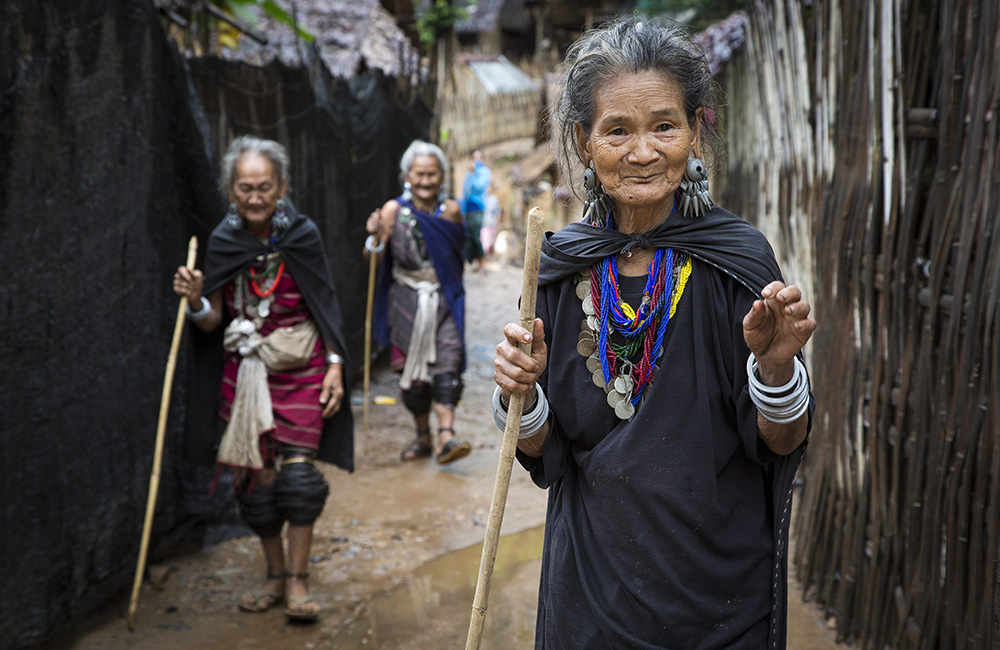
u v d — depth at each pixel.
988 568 2.35
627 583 1.88
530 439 2.00
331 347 3.86
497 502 1.90
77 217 3.37
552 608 2.01
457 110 31.11
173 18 5.95
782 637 1.93
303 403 3.78
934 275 2.74
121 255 3.71
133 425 3.86
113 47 3.60
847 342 3.40
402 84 9.73
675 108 1.84
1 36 2.92
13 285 2.99
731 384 1.90
